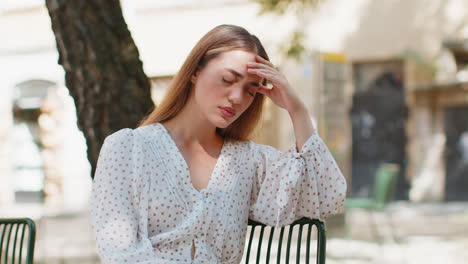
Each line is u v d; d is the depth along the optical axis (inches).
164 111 88.9
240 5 512.4
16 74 595.5
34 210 513.7
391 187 307.6
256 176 92.0
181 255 83.2
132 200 84.4
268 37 492.7
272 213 89.7
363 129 516.4
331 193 89.1
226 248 86.8
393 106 510.3
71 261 262.8
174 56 538.0
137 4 546.9
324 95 326.6
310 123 90.0
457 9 490.3
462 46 485.4
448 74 491.5
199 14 530.3
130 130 87.4
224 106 84.4
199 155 89.0
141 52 546.9
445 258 260.5
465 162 499.5
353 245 282.2
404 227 349.1
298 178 87.5
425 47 497.4
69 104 581.6
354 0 508.4
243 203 89.4
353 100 517.0
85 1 121.3
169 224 84.0
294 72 325.1
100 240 82.7
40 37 589.9
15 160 585.9
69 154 573.0
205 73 85.3
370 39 507.8
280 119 358.0
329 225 297.3
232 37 85.8
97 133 123.3
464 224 363.6
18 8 593.6
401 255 266.2
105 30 122.5
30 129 590.6
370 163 516.7
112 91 122.7
